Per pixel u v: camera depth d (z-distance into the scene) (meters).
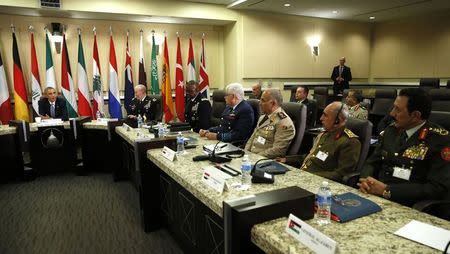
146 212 2.48
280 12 6.81
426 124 1.69
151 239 2.39
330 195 1.24
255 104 3.33
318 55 7.59
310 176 1.62
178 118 6.18
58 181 3.89
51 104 4.70
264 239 1.00
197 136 2.92
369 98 4.70
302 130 2.65
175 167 1.81
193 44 6.58
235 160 1.95
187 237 2.05
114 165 3.82
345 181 1.87
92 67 5.67
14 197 3.33
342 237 0.98
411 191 1.49
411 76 7.84
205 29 6.68
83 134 4.09
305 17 7.26
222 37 6.89
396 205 1.25
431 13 7.22
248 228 1.06
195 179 1.58
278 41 6.95
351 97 4.08
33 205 3.10
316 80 7.68
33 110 5.18
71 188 3.61
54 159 4.18
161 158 2.04
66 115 4.77
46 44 5.20
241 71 6.63
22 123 3.76
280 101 2.72
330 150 2.07
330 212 1.14
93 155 4.21
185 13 5.84
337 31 7.83
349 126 2.16
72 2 4.95
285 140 2.54
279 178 1.58
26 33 5.22
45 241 2.39
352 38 8.12
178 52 6.13
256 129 2.80
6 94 4.98
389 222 1.09
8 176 3.84
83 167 4.12
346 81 7.36
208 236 1.72
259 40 6.70
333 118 2.06
